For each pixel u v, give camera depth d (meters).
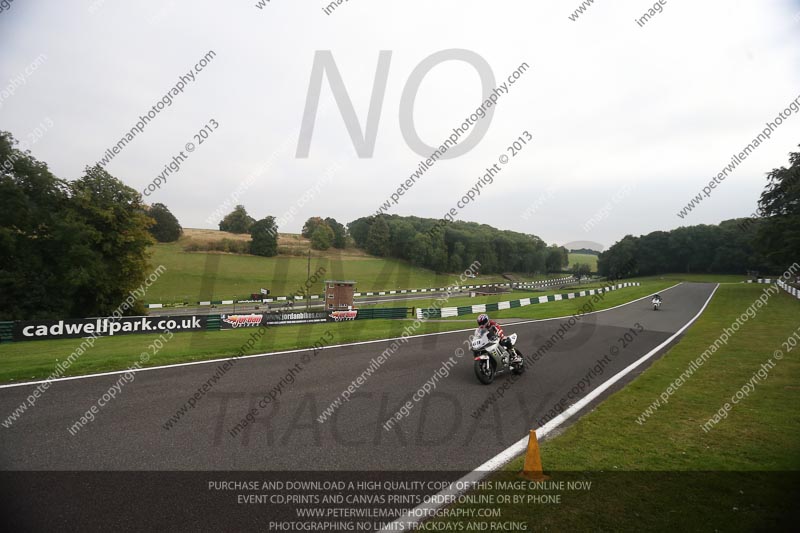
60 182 28.36
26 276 26.33
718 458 4.86
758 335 14.02
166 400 7.14
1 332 15.17
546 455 5.02
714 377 8.66
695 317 21.53
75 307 29.41
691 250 94.25
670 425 5.98
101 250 30.02
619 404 7.02
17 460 4.85
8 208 25.16
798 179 35.00
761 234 37.31
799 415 6.31
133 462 4.85
